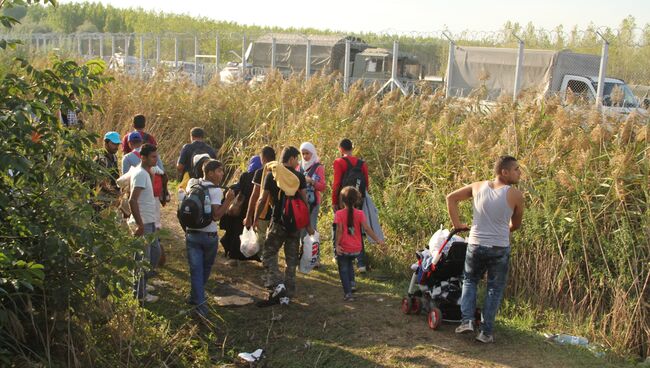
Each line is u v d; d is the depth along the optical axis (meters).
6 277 4.84
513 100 10.47
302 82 15.05
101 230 5.43
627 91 15.65
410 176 9.64
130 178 6.91
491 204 6.09
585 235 7.19
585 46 19.77
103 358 5.55
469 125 9.42
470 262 6.28
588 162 7.55
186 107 14.85
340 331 6.66
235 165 12.53
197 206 6.59
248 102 14.66
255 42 27.59
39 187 5.30
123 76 15.82
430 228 8.66
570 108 9.31
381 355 6.13
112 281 5.39
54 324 5.32
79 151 5.46
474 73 19.62
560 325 6.97
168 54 27.59
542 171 8.13
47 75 5.52
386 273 8.55
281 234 7.30
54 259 5.10
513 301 7.43
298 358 6.18
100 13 61.66
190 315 6.83
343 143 8.43
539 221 7.49
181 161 9.05
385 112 11.40
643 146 7.88
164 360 5.89
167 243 9.20
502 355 6.12
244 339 6.56
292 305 7.34
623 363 6.23
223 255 8.99
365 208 8.29
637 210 7.28
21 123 4.95
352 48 25.98
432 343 6.38
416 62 24.78
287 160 7.21
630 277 6.78
